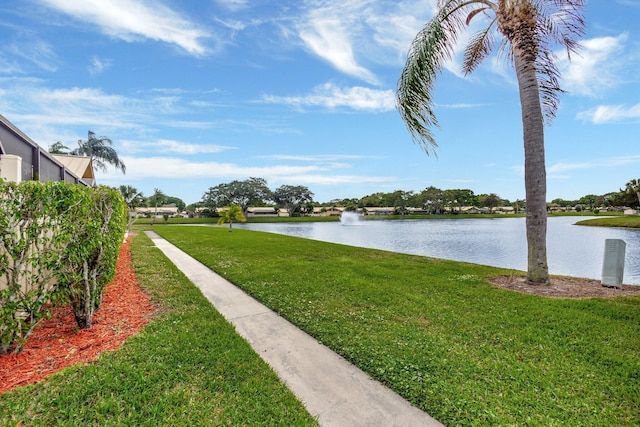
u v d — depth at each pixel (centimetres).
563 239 2005
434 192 7744
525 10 557
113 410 205
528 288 552
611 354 293
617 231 2638
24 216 285
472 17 681
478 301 466
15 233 278
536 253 577
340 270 705
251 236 1728
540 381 246
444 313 411
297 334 350
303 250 1080
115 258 467
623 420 200
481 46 757
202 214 6406
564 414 206
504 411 210
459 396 226
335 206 9200
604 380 249
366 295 496
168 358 277
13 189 276
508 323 374
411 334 340
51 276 309
